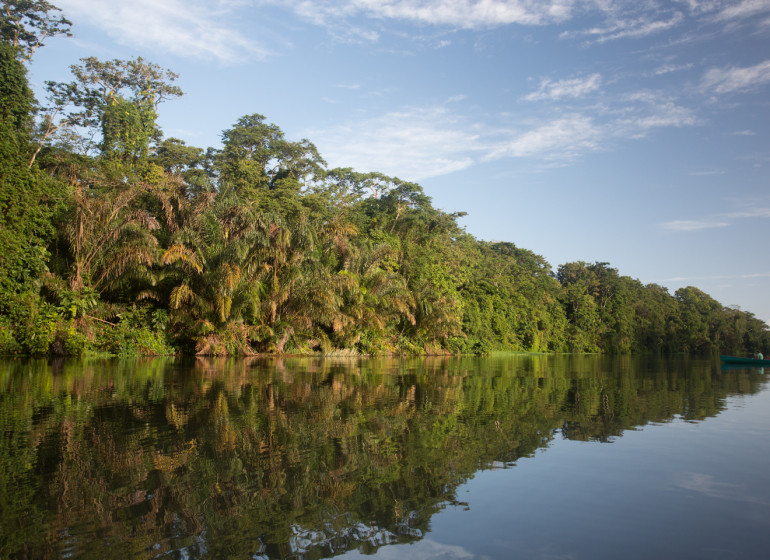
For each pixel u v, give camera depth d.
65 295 20.95
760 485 4.83
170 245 24.55
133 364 18.58
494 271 69.31
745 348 91.31
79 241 21.83
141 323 23.86
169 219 25.39
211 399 9.88
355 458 5.61
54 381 12.31
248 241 25.44
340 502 4.24
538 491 4.59
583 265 95.19
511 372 21.55
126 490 4.45
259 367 19.17
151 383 12.39
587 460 5.68
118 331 22.69
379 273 34.97
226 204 26.73
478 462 5.53
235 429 7.01
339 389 12.22
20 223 20.66
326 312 28.25
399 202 57.91
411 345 39.62
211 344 24.11
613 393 12.79
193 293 24.14
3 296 19.31
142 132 38.09
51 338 19.45
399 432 7.02
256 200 37.81
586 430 7.42
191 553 3.23
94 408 8.59
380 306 34.19
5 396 9.82
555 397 11.66
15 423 7.25
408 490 4.57
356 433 6.89
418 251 48.66
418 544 3.43
